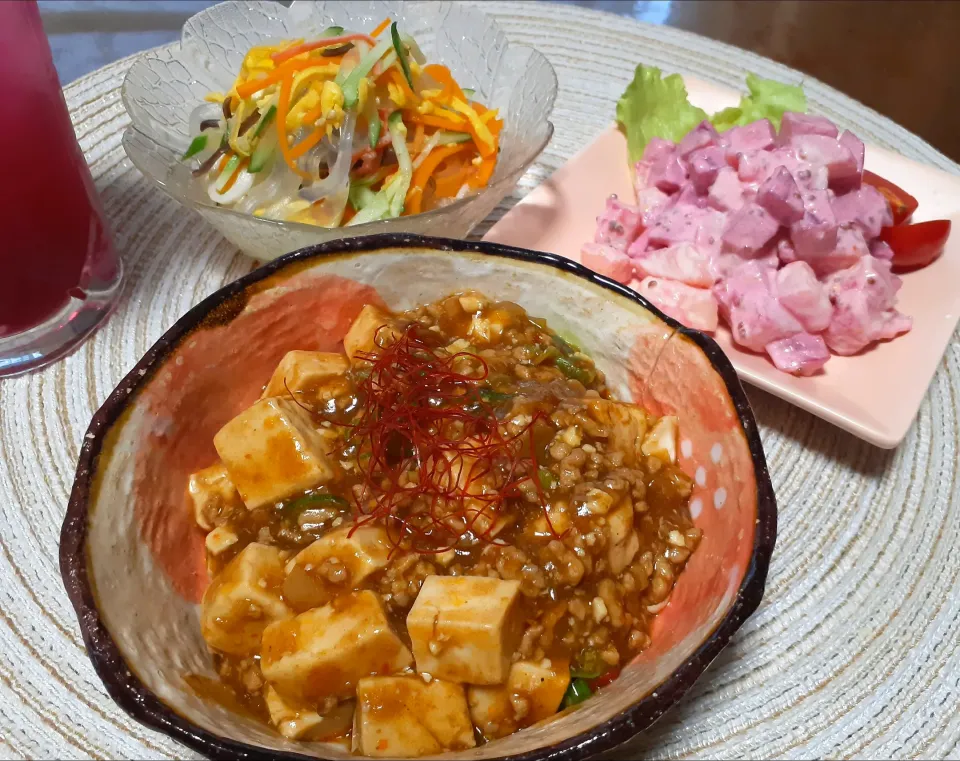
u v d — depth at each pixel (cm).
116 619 27
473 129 42
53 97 36
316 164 41
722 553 29
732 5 63
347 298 33
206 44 44
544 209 42
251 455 30
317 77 40
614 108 49
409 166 41
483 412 30
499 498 29
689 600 29
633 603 29
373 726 27
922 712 31
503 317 33
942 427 38
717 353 30
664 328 31
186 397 31
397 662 28
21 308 37
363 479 30
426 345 32
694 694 31
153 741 30
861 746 30
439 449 30
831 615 33
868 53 60
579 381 33
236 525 30
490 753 26
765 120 43
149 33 55
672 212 42
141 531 29
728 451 30
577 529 29
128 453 29
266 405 30
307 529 30
